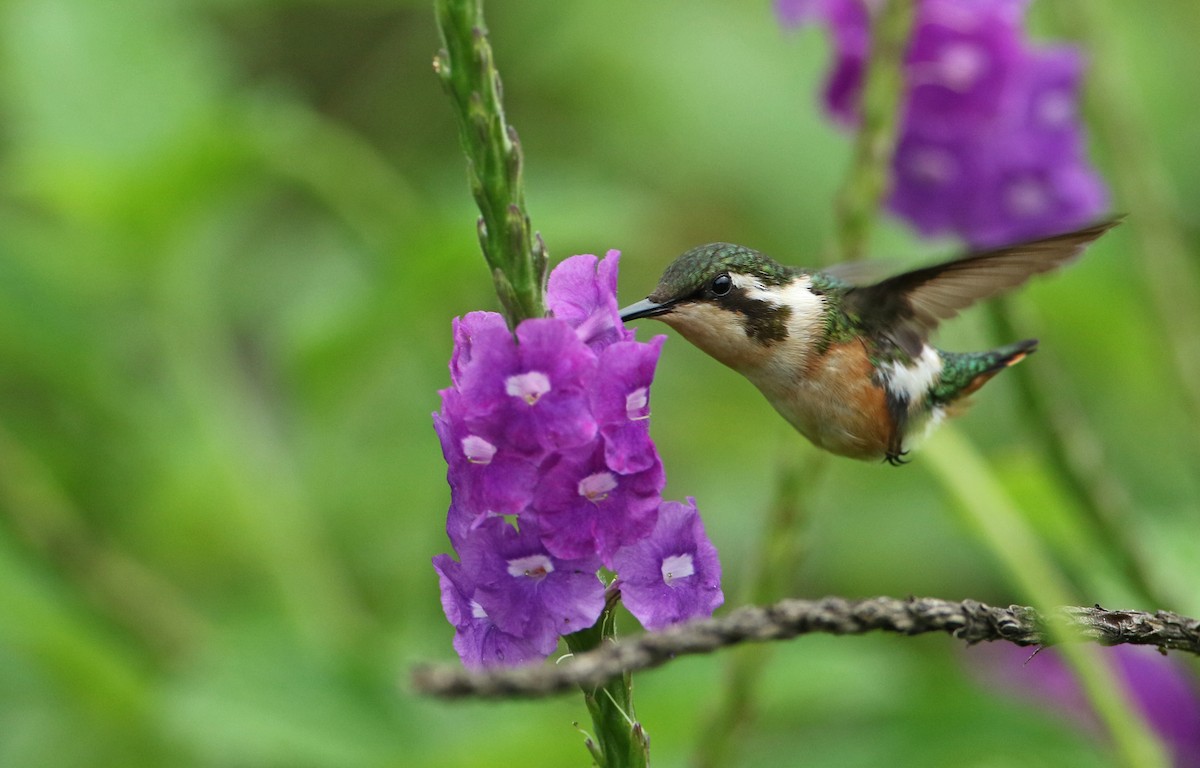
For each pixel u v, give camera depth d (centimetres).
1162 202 1037
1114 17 1466
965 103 934
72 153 1029
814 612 462
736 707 817
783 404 766
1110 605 956
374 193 1109
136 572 1066
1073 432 936
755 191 1404
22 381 1136
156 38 1120
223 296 1249
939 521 1305
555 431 500
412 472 1156
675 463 1367
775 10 964
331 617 1065
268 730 865
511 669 412
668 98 1412
